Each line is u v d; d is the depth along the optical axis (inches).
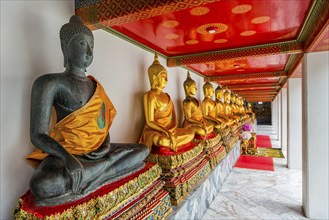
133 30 137.9
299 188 213.5
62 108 82.8
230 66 259.3
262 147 430.9
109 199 79.9
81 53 84.6
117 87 134.9
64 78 82.4
